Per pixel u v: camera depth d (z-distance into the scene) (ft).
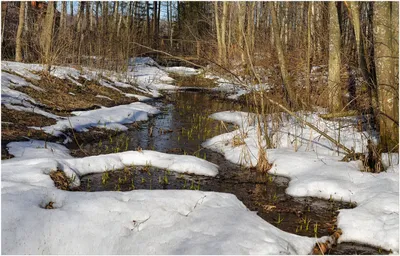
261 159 23.32
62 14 62.54
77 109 37.29
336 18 34.88
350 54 42.16
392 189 18.28
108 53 59.77
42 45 44.93
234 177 22.38
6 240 12.28
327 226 16.02
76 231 13.33
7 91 33.73
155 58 88.17
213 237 13.24
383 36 22.57
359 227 15.15
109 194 16.02
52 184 17.61
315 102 36.81
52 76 42.42
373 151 21.15
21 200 14.23
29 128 28.02
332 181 19.76
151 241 13.35
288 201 18.85
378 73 23.11
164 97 54.85
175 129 34.71
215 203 16.47
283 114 32.99
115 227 13.75
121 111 38.27
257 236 13.32
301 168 22.70
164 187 20.16
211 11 95.86
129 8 94.73
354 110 30.63
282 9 60.95
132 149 27.66
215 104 49.65
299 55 43.80
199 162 23.48
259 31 46.57
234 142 28.12
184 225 14.25
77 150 26.22
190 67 89.25
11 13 68.44
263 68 42.63
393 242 14.20
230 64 35.35
